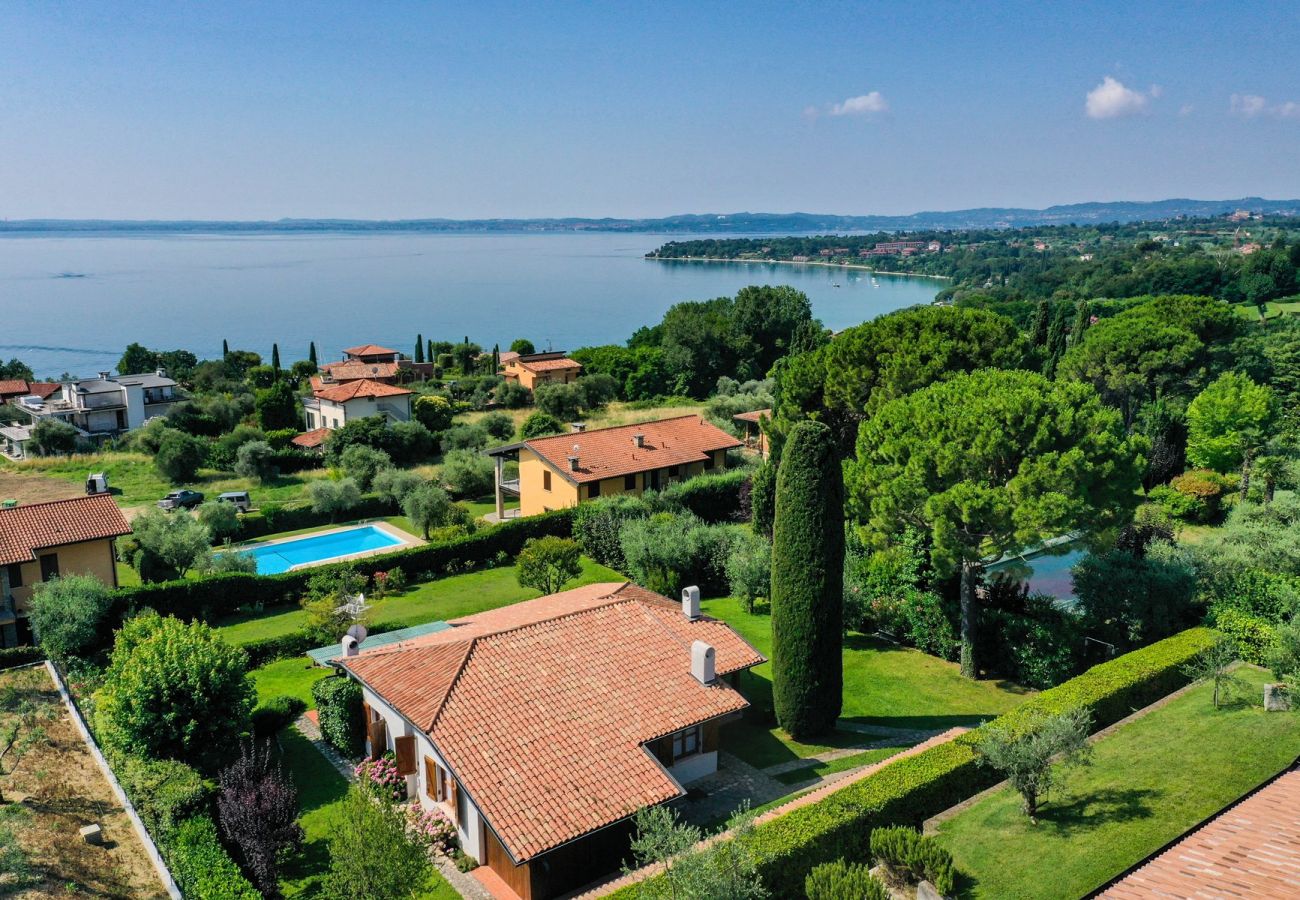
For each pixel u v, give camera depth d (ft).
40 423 286.05
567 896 68.80
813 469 89.76
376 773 81.92
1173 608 102.42
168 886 67.10
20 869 64.13
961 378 112.57
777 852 61.05
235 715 86.74
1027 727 74.74
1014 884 59.06
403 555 151.64
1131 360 207.82
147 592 130.21
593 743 75.61
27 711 97.35
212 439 293.84
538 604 109.29
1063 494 89.61
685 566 137.08
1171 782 69.92
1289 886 46.26
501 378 390.42
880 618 119.03
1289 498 128.98
